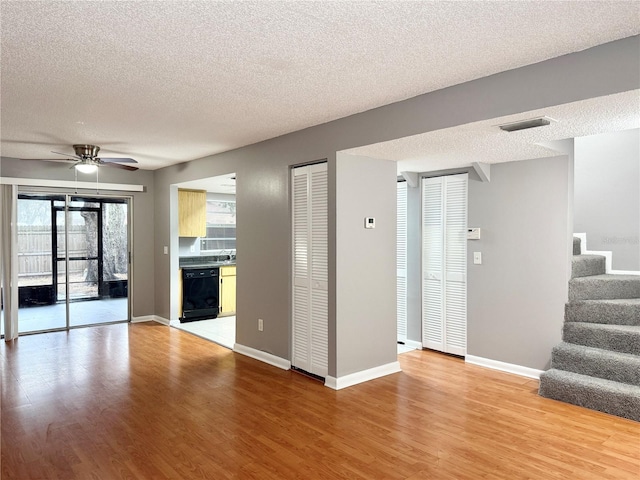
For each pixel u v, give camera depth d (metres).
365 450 2.78
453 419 3.24
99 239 6.56
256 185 4.84
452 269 4.88
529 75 2.57
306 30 2.13
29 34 2.15
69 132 4.26
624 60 2.22
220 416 3.30
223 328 6.43
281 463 2.62
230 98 3.20
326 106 3.43
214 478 2.46
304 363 4.32
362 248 4.03
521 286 4.22
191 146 5.00
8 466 2.59
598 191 4.86
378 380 4.10
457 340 4.84
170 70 2.64
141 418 3.26
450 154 3.91
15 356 4.92
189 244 7.64
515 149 3.68
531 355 4.16
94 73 2.69
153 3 1.86
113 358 4.87
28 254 5.97
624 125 2.90
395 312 4.33
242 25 2.07
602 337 3.68
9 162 5.68
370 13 1.96
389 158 4.14
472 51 2.38
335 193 3.84
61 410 3.41
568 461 2.63
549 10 1.93
